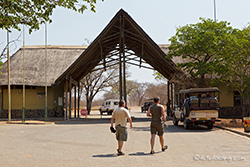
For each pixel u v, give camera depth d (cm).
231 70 2297
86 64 3441
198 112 2030
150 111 1102
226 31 2533
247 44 2208
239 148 1184
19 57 3806
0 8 977
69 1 994
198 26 2600
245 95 2261
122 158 980
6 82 3369
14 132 1920
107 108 5328
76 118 3619
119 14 2998
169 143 1347
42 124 2730
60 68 3653
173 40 2666
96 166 852
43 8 1009
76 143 1370
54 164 887
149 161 921
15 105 3566
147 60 3831
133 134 1762
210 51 2411
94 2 1006
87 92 5122
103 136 1667
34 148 1220
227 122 2612
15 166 861
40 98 3606
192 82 2991
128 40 3462
